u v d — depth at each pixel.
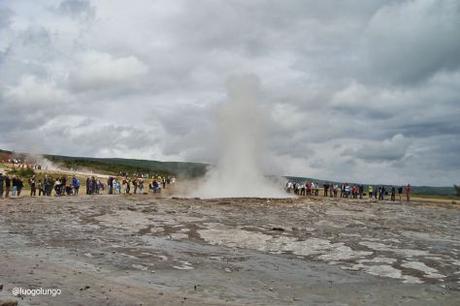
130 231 20.02
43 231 19.14
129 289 10.73
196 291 11.12
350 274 13.58
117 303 9.40
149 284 11.48
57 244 16.34
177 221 23.25
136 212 26.31
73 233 18.94
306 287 12.04
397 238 20.30
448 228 25.56
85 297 9.61
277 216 27.28
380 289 11.98
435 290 11.96
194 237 19.06
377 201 44.88
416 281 12.89
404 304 10.74
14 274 11.16
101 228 20.61
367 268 14.34
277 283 12.33
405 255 16.30
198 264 14.16
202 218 24.73
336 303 10.69
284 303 10.52
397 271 13.99
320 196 51.22
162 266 13.64
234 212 28.33
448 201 51.62
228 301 10.38
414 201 48.00
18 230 19.14
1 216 23.38
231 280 12.40
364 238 19.92
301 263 14.92
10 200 31.16
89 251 15.27
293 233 20.59
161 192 47.88
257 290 11.53
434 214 33.72
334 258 15.72
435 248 17.86
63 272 11.95
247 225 22.56
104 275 12.09
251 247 17.36
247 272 13.42
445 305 10.71
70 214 24.78
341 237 19.98
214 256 15.49
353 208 34.81
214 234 19.77
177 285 11.59
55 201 30.98
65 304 8.96
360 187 51.69
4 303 8.20
